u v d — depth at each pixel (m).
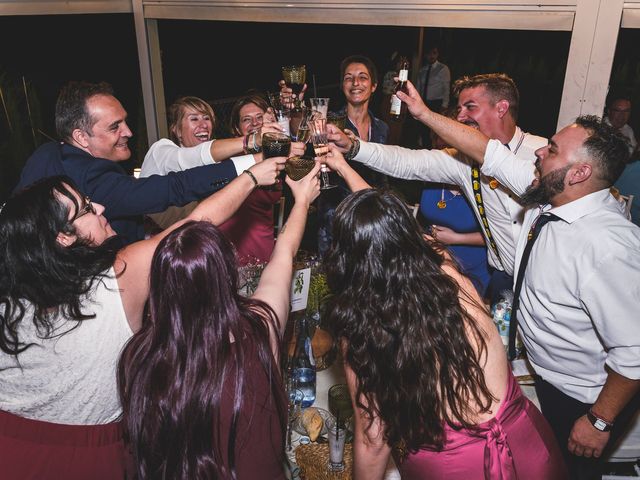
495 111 2.21
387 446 1.41
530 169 1.95
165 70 6.18
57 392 1.34
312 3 2.99
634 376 1.62
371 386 1.31
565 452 2.00
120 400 1.36
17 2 2.84
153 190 1.88
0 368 1.33
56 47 4.18
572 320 1.77
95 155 2.12
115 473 1.46
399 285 1.26
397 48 7.96
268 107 2.95
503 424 1.41
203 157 2.21
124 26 3.78
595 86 2.51
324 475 1.58
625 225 1.65
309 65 8.88
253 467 1.26
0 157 3.83
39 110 4.11
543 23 2.53
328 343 2.12
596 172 1.66
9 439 1.37
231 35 7.36
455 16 2.69
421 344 1.25
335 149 2.09
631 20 2.38
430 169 2.43
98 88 2.08
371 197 1.29
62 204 1.31
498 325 2.23
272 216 2.89
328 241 3.35
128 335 1.39
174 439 1.17
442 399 1.32
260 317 1.26
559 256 1.74
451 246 2.77
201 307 1.15
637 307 1.61
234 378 1.17
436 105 6.98
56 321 1.30
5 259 1.28
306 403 1.88
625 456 1.96
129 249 1.42
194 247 1.16
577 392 1.88
